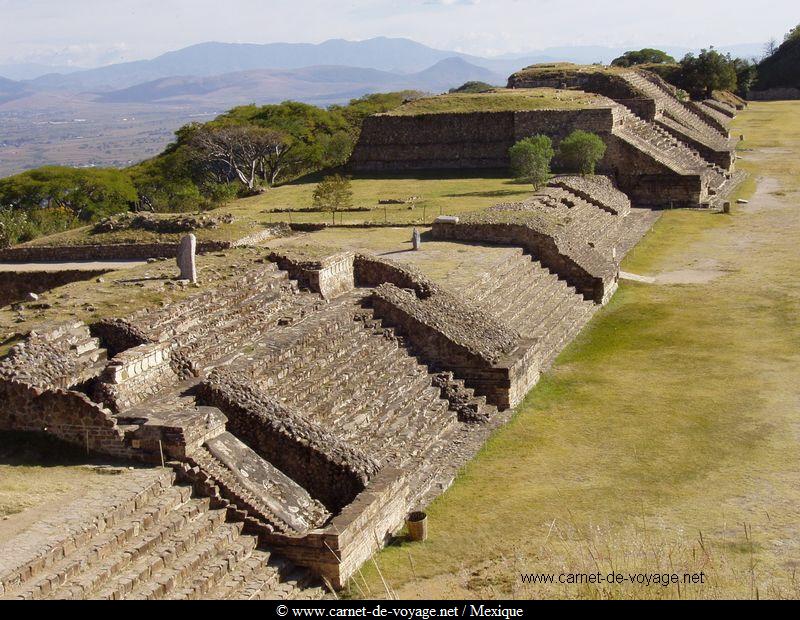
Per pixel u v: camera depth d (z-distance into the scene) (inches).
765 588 609.6
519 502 820.0
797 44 5797.2
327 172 2741.1
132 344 855.1
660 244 1925.4
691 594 586.9
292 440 778.8
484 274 1343.5
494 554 716.7
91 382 798.5
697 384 1133.1
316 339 983.0
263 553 680.4
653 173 2378.2
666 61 5684.1
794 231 1977.1
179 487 698.8
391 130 2659.9
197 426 732.0
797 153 3139.8
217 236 1557.6
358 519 703.1
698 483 848.3
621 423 1018.7
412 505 816.9
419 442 929.5
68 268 1465.3
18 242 2087.8
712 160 2765.7
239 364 865.5
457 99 2741.1
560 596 604.4
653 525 754.8
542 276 1487.5
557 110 2484.0
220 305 970.1
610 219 1991.9
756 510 780.6
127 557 606.9
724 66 4564.5
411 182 2439.7
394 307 1103.6
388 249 1551.4
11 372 758.5
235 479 722.8
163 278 1047.0
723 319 1398.9
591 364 1235.2
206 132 3065.9
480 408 1037.2
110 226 1627.7
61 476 698.2
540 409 1075.9
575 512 792.3
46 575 564.7
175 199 2608.3
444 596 639.1
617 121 2504.9
